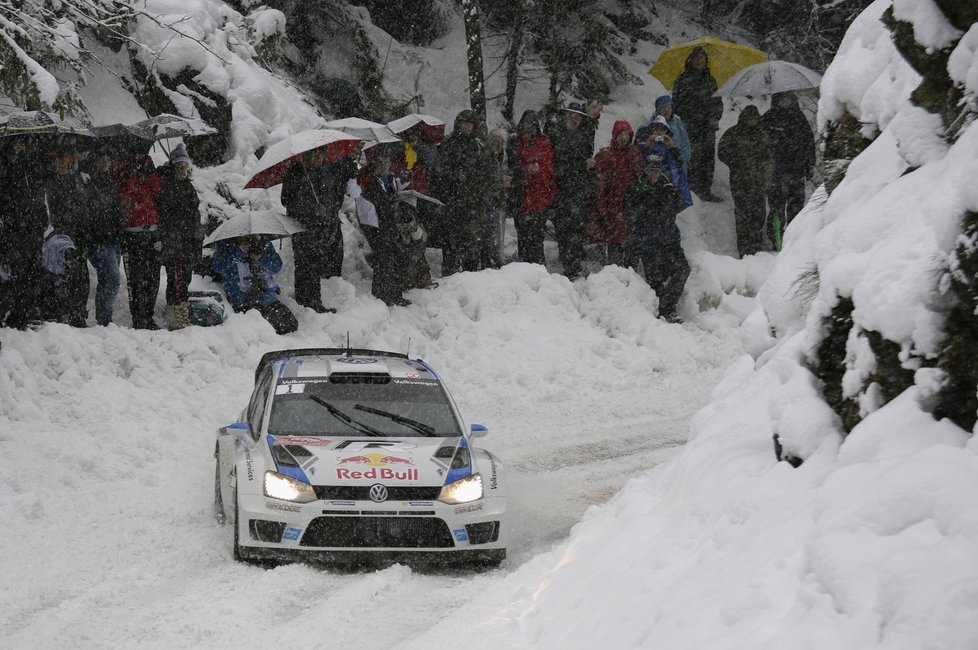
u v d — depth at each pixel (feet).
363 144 114.11
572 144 134.21
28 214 85.51
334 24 169.37
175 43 128.06
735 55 161.68
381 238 119.03
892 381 37.04
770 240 158.92
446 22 183.01
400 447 58.08
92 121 116.47
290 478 54.39
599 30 179.11
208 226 119.03
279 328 107.96
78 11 110.11
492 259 135.33
